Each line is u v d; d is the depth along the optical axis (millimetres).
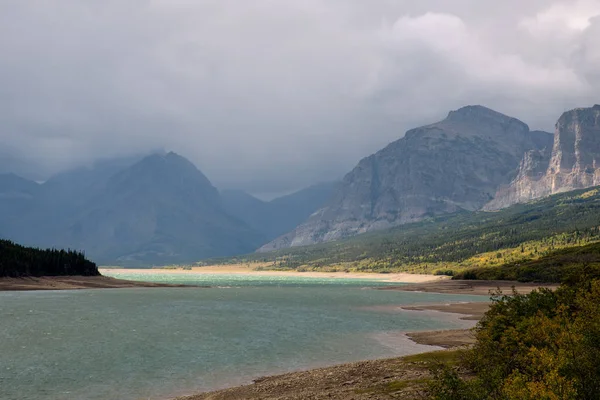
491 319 40375
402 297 164625
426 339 66312
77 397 38094
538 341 30969
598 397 22016
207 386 41281
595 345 24484
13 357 53531
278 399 33250
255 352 56906
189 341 64812
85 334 70812
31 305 120000
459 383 23969
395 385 34875
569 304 39062
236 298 156125
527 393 21281
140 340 65500
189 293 183625
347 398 32125
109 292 183000
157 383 42344
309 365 49719
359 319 93000
